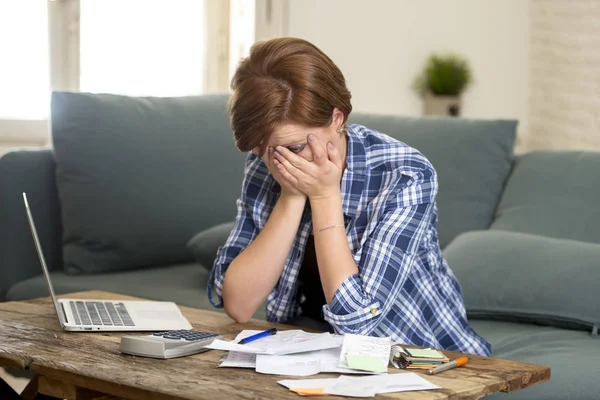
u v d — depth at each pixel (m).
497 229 2.84
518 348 2.20
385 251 1.65
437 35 5.05
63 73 3.81
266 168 1.91
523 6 5.37
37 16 3.73
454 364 1.45
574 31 5.00
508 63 5.35
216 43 4.33
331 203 1.68
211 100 3.32
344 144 1.76
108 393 1.41
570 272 2.41
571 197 2.79
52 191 3.09
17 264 2.99
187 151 3.14
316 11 4.60
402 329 1.76
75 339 1.62
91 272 3.01
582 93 4.95
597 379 1.91
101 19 3.92
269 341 1.52
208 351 1.53
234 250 1.90
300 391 1.26
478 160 2.99
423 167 1.75
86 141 2.99
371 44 4.82
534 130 5.39
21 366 1.50
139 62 4.07
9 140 3.69
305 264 1.89
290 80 1.57
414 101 5.03
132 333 1.69
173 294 2.69
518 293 2.44
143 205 3.04
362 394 1.25
